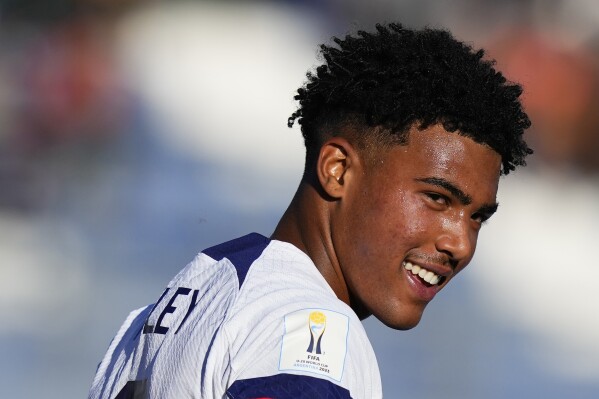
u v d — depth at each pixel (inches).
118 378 385.1
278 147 2925.7
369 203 367.2
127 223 1983.3
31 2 2755.9
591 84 2487.7
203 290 366.3
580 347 1392.7
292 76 3454.7
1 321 1294.3
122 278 1566.2
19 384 1069.8
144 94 2822.3
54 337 1250.6
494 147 369.7
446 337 1334.9
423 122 363.3
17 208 2041.1
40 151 2337.6
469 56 377.4
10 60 2544.3
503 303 1598.2
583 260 2015.3
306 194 383.9
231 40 3540.8
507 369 1238.9
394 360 1200.2
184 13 3538.4
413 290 367.9
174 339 359.6
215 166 2620.6
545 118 2465.6
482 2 2746.1
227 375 330.6
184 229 1971.0
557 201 2379.4
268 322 334.3
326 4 3408.0
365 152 369.7
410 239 363.9
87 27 2795.3
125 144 2620.6
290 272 359.3
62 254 1680.6
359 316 383.2
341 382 325.1
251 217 2143.2
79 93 2541.8
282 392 319.9
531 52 2529.5
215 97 3221.0
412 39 378.0
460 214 366.3
